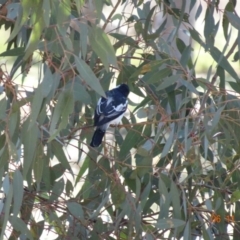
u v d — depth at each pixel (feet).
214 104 27.09
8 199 21.65
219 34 68.23
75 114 30.53
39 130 24.34
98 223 28.12
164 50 30.27
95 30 22.08
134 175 27.17
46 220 28.99
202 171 29.35
